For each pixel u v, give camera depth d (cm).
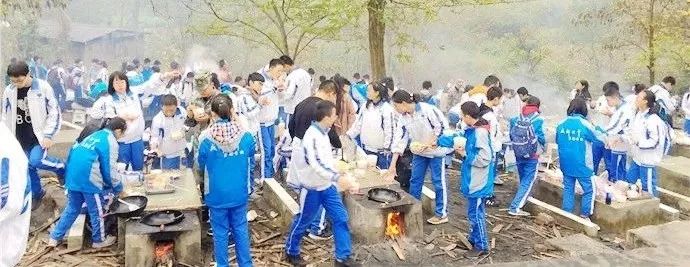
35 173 659
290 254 547
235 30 1251
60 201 673
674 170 888
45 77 1627
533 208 735
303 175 514
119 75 673
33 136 644
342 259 525
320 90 611
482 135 571
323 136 496
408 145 708
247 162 498
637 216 688
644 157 770
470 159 578
